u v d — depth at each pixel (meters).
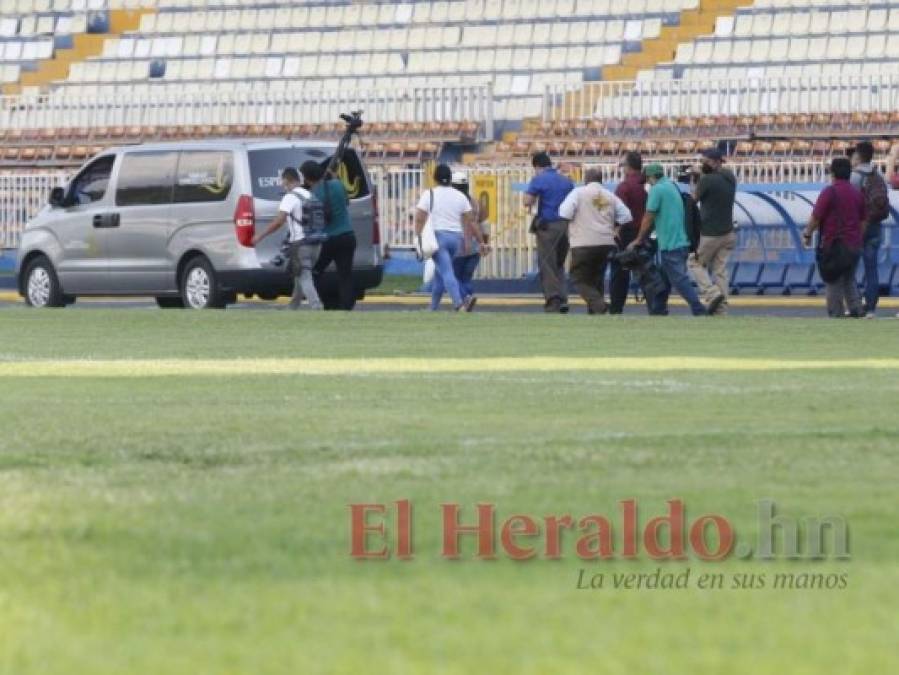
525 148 135.62
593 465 28.78
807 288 100.50
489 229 109.75
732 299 96.69
